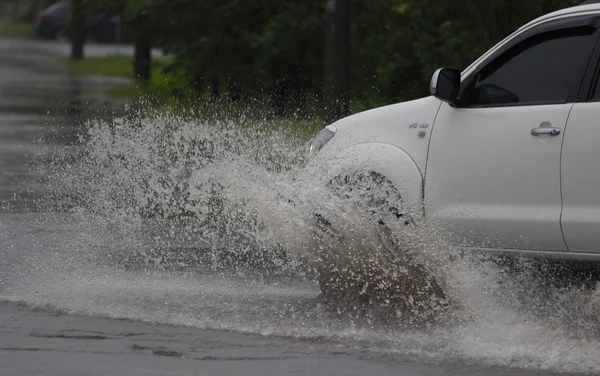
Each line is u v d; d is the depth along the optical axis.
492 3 38.66
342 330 17.84
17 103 67.38
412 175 19.45
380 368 15.54
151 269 22.58
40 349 16.44
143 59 71.50
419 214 19.36
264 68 47.00
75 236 25.95
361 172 20.00
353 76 42.53
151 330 17.73
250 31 48.53
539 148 18.00
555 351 16.42
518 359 16.02
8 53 133.25
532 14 38.09
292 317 18.69
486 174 18.62
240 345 16.83
